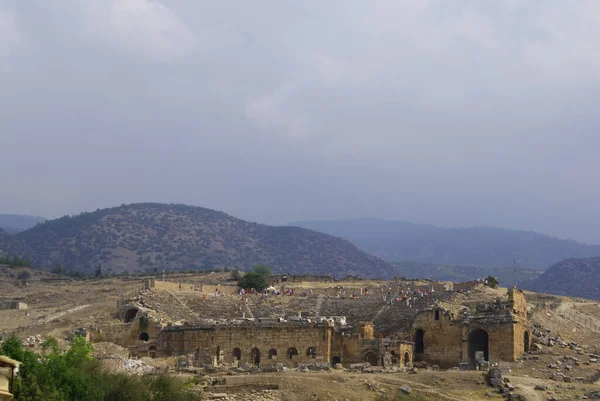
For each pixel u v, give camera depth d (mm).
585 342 155750
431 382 124812
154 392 103375
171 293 180375
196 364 138500
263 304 185000
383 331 162750
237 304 183250
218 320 162250
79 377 92750
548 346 150125
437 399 117312
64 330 162625
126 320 167500
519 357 143500
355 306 179625
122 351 142250
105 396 97000
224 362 148000
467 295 167000
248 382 117875
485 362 137875
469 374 128875
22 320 182375
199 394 110062
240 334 152125
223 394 111625
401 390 120000
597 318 178375
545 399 119125
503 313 146375
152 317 159500
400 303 172500
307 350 150875
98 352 136500
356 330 153500
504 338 143500
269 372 130125
